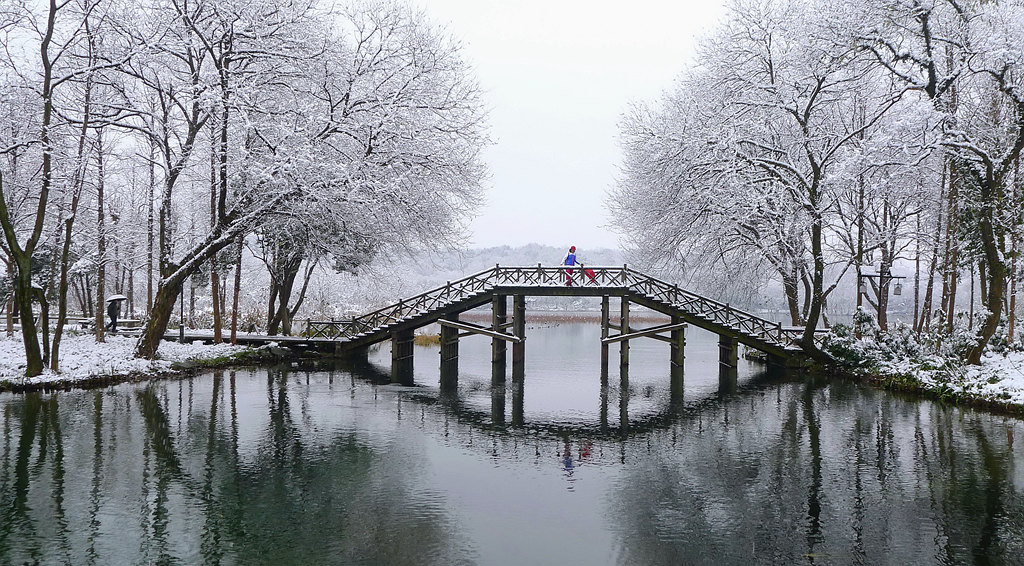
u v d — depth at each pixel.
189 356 23.11
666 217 25.77
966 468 11.48
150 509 9.28
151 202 23.30
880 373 21.09
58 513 9.04
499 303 26.70
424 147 22.52
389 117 21.20
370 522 8.97
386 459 12.05
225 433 13.63
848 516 9.28
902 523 9.01
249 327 33.41
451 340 26.47
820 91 22.02
